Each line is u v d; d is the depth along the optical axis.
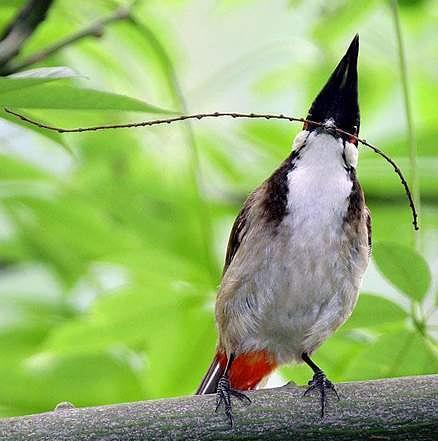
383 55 10.09
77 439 5.44
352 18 9.06
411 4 9.85
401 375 6.59
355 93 8.16
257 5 10.02
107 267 8.72
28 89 5.38
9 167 8.65
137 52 9.30
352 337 7.84
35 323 8.48
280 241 7.84
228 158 9.52
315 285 7.80
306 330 7.92
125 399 8.07
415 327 6.52
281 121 9.70
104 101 5.45
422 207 9.05
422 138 8.88
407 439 5.58
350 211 7.87
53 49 7.06
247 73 9.52
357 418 5.60
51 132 6.16
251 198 8.22
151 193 9.12
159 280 7.55
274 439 5.57
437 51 10.14
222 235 9.34
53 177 8.93
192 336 7.57
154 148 9.41
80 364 8.06
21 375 8.19
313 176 7.92
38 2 6.88
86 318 7.31
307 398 5.65
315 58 9.67
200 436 5.55
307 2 9.47
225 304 7.77
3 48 6.82
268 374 8.13
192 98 9.27
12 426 5.45
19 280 8.69
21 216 8.70
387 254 6.36
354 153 8.12
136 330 7.40
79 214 8.70
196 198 8.77
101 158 9.32
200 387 7.87
